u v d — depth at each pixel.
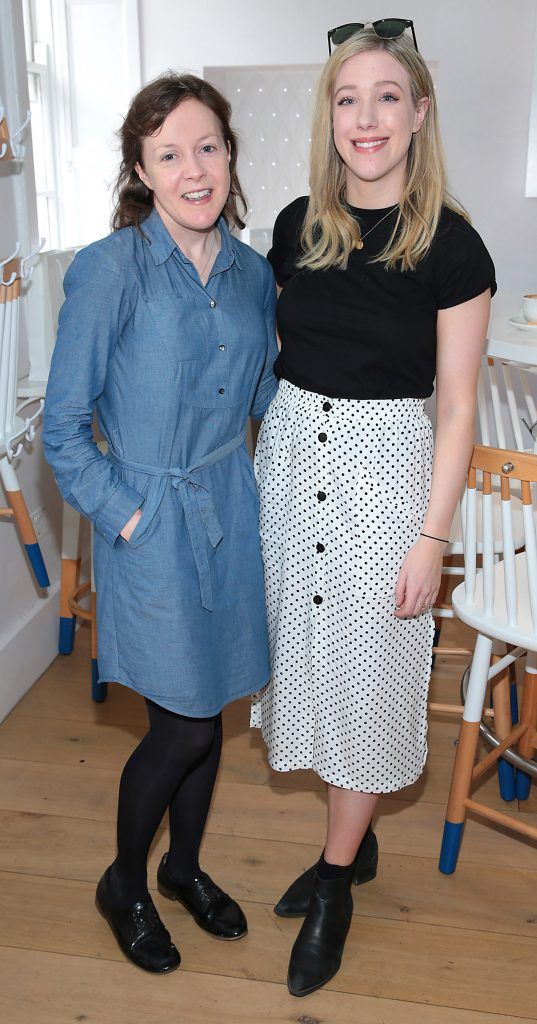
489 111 3.93
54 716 2.71
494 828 2.26
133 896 1.82
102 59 4.02
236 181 1.64
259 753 2.54
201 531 1.61
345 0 3.90
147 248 1.53
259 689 1.79
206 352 1.56
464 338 1.55
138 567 1.60
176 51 4.05
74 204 4.21
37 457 2.88
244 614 1.73
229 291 1.61
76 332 1.50
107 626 1.69
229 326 1.58
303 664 1.75
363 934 1.92
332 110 1.56
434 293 1.54
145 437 1.57
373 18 3.90
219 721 1.83
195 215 1.50
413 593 1.61
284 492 1.70
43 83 3.97
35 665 2.89
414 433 1.60
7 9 2.54
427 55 3.90
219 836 2.20
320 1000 1.77
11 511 2.18
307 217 1.65
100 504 1.55
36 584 2.92
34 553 2.22
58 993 1.77
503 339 2.14
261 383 1.78
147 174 1.52
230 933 1.88
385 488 1.59
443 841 2.09
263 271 1.71
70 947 1.88
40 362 2.70
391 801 2.35
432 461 1.66
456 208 1.58
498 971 1.84
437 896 2.03
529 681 2.20
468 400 1.58
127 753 2.53
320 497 1.63
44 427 1.56
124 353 1.54
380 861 2.14
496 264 4.11
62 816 2.27
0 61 2.55
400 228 1.56
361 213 1.59
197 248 1.57
